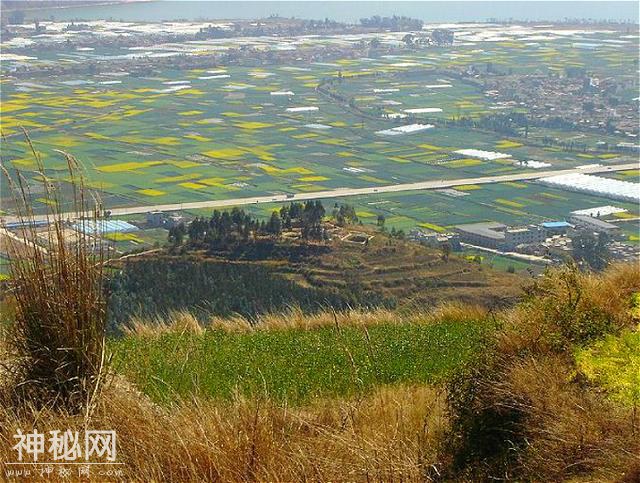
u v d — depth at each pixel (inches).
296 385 284.4
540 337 239.9
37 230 218.7
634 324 252.7
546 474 187.8
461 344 344.5
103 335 217.3
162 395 243.4
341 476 179.5
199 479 174.1
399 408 235.0
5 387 214.5
